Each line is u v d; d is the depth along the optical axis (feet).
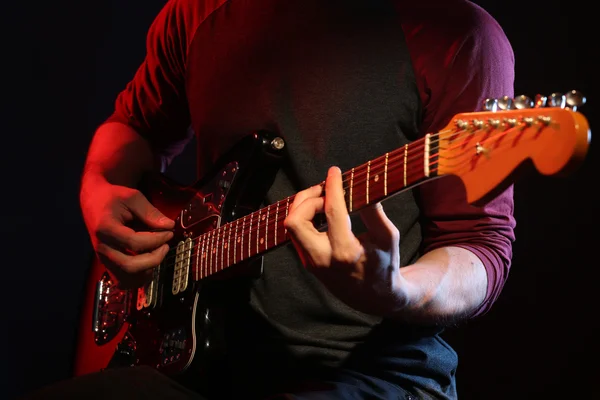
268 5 5.11
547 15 8.02
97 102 10.04
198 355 4.72
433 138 3.35
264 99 4.90
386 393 4.17
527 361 7.61
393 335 4.37
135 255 5.34
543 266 7.73
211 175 5.03
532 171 3.05
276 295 4.63
